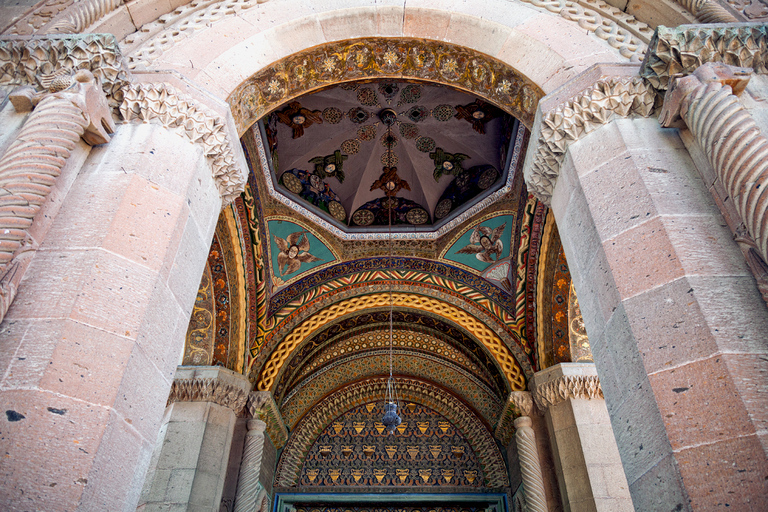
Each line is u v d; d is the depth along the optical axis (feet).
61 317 8.96
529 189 15.11
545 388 24.32
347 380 30.89
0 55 12.53
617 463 21.83
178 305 11.04
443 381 30.66
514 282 27.20
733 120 10.38
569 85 13.84
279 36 15.94
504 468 27.71
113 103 12.58
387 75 17.43
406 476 28.22
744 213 9.74
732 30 12.45
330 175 29.55
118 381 8.84
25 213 9.81
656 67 12.66
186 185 12.02
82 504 7.63
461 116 27.68
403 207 29.78
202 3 16.65
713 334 8.94
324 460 28.81
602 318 10.92
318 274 28.40
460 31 16.46
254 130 25.23
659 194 11.10
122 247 10.21
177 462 21.66
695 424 8.36
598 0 16.46
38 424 7.92
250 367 25.57
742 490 7.59
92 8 14.57
